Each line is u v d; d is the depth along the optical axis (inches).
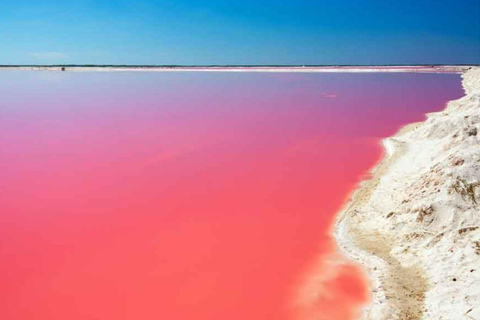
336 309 409.4
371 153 946.7
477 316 348.5
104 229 591.2
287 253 518.6
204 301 430.6
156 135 1165.7
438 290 402.0
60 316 412.8
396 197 589.3
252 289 447.8
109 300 435.5
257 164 882.8
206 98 2007.9
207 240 557.0
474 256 430.3
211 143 1067.9
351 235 551.2
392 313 387.5
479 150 560.4
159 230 587.2
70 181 780.6
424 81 2640.3
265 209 652.7
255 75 3779.5
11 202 683.4
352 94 2047.2
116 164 887.1
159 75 3902.6
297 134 1159.0
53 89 2453.2
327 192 714.8
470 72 2721.5
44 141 1098.7
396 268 458.3
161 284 461.1
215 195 711.7
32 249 538.9
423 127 987.3
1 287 459.5
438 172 552.1
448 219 488.7
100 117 1470.2
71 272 486.9
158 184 764.6
